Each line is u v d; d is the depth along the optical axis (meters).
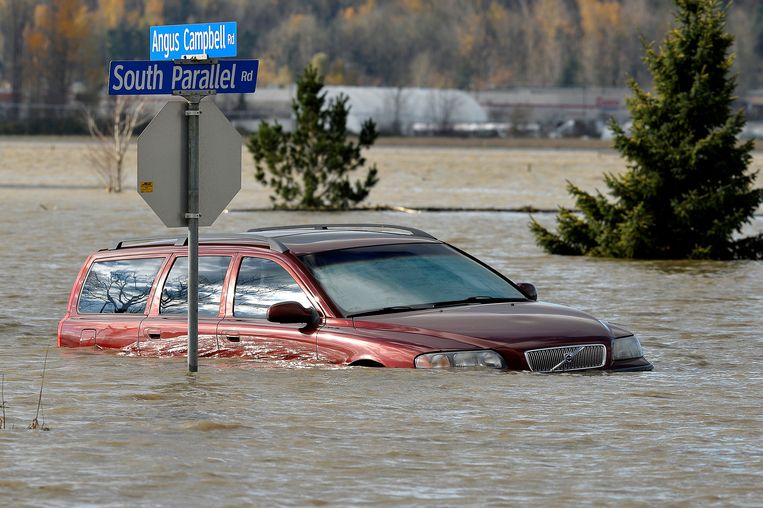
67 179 180.00
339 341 31.44
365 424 25.92
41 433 25.17
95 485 21.19
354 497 20.55
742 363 36.00
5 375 32.03
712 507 20.11
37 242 80.19
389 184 174.25
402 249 34.28
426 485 21.30
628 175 80.75
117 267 35.66
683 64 82.19
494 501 20.34
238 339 32.78
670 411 27.55
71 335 35.81
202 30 31.25
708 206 78.75
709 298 54.38
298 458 23.11
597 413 27.16
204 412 27.12
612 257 77.88
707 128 81.94
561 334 31.78
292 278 32.56
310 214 116.94
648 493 20.88
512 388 29.33
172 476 21.80
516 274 65.31
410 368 30.69
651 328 44.59
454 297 33.16
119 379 31.03
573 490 21.03
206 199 31.64
